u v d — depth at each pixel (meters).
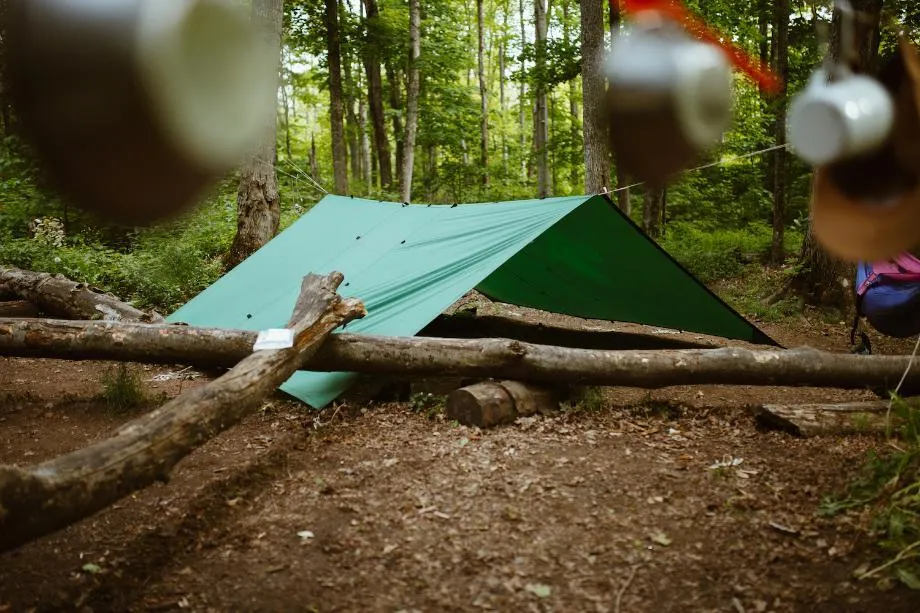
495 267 5.73
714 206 17.12
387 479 4.28
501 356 5.29
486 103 23.28
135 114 0.27
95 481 2.96
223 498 4.10
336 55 16.83
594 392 5.64
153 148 0.28
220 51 0.30
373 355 5.34
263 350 4.69
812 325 9.20
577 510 3.89
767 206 17.02
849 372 5.70
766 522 3.74
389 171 20.00
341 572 3.33
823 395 6.30
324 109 29.64
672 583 3.24
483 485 4.17
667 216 16.92
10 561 3.45
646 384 5.56
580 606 3.08
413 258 6.68
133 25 0.27
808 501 3.95
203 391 3.89
